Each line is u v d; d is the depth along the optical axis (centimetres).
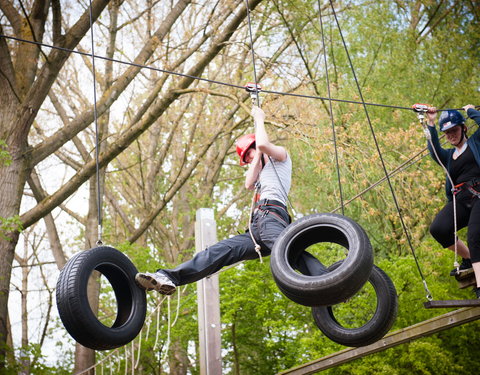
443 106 1532
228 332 1595
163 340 1606
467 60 1550
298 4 1530
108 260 459
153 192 2317
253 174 491
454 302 521
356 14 1544
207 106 2211
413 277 1227
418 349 1179
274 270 438
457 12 1669
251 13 1598
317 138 1291
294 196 1595
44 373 1210
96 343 437
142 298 471
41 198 1727
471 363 1253
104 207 2303
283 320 1470
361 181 1263
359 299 1250
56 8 1259
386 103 1445
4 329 1248
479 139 557
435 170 1312
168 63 1515
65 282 431
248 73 1834
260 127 486
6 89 1330
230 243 480
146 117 1382
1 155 1102
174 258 2188
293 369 920
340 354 853
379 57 1530
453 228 577
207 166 2138
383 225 1395
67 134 1365
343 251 1303
